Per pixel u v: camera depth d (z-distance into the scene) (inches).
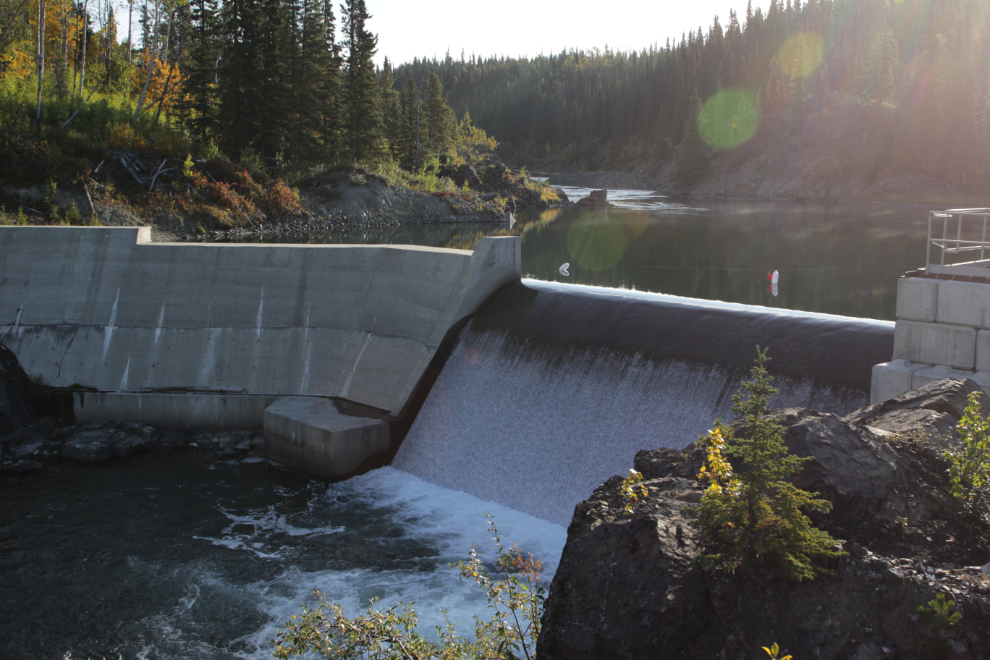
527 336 840.3
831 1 7253.9
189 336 954.1
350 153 3292.3
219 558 643.5
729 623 253.0
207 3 2486.5
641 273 1572.3
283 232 2348.7
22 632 545.6
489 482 776.3
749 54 6609.3
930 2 6269.7
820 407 618.2
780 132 5664.4
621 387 740.7
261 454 866.8
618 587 271.3
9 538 672.4
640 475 322.0
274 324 958.4
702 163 5565.9
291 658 489.4
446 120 4429.1
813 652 240.4
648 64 7834.6
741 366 673.6
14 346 947.3
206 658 518.6
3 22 2274.9
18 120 1967.3
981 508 304.0
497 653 336.8
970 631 238.7
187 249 976.9
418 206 2861.7
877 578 253.0
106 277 973.2
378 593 589.3
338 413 864.9
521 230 2549.2
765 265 1667.1
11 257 976.9
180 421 927.0
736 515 260.8
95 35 2768.2
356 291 965.2
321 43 2810.0
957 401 394.0
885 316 1156.5
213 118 2568.9
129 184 2058.3
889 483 303.1
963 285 525.3
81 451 839.7
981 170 4217.5
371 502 754.2
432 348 892.0
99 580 609.3
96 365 943.7
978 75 4534.9
